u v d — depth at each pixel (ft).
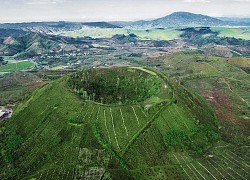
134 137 616.80
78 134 631.97
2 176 574.97
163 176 546.67
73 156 585.63
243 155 641.40
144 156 585.63
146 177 540.11
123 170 548.72
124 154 582.35
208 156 624.59
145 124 651.66
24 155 621.72
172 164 581.94
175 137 641.81
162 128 654.94
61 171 557.74
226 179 552.00
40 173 561.02
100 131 632.79
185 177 550.36
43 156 603.26
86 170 553.64
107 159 571.28
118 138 618.44
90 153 587.27
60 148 609.83
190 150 629.92
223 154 636.48
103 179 531.50
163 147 619.26
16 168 589.32
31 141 650.84
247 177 561.43
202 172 567.59
